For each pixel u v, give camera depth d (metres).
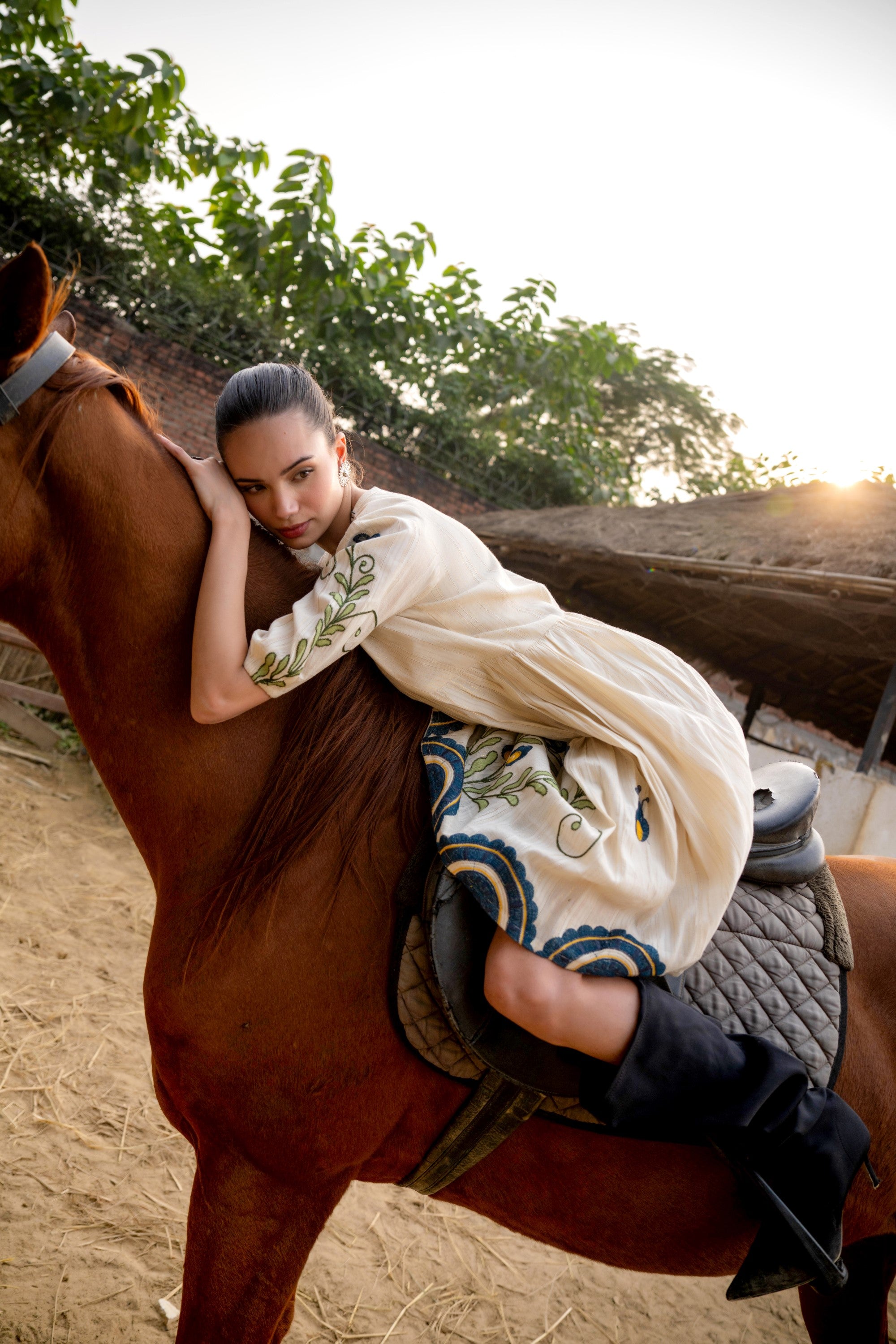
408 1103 1.30
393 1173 1.39
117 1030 3.12
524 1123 1.30
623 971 1.20
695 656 8.29
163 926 1.31
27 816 5.16
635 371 23.45
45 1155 2.40
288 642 1.21
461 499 11.27
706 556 6.23
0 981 3.21
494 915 1.17
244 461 1.29
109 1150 2.50
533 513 9.30
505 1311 2.31
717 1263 1.39
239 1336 1.28
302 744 1.31
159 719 1.33
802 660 7.55
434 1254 2.47
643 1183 1.33
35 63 8.56
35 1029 2.97
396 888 1.26
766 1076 1.21
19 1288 1.94
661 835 1.26
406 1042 1.24
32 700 6.52
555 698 1.30
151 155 9.03
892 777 7.88
